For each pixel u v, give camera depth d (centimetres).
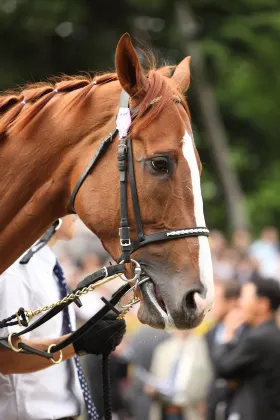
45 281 609
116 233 491
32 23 2420
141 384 1007
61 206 521
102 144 497
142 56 551
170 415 1001
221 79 2739
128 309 510
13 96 537
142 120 488
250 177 2853
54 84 548
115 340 558
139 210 484
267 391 880
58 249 1267
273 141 2875
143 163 485
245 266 1614
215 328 1003
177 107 495
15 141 521
